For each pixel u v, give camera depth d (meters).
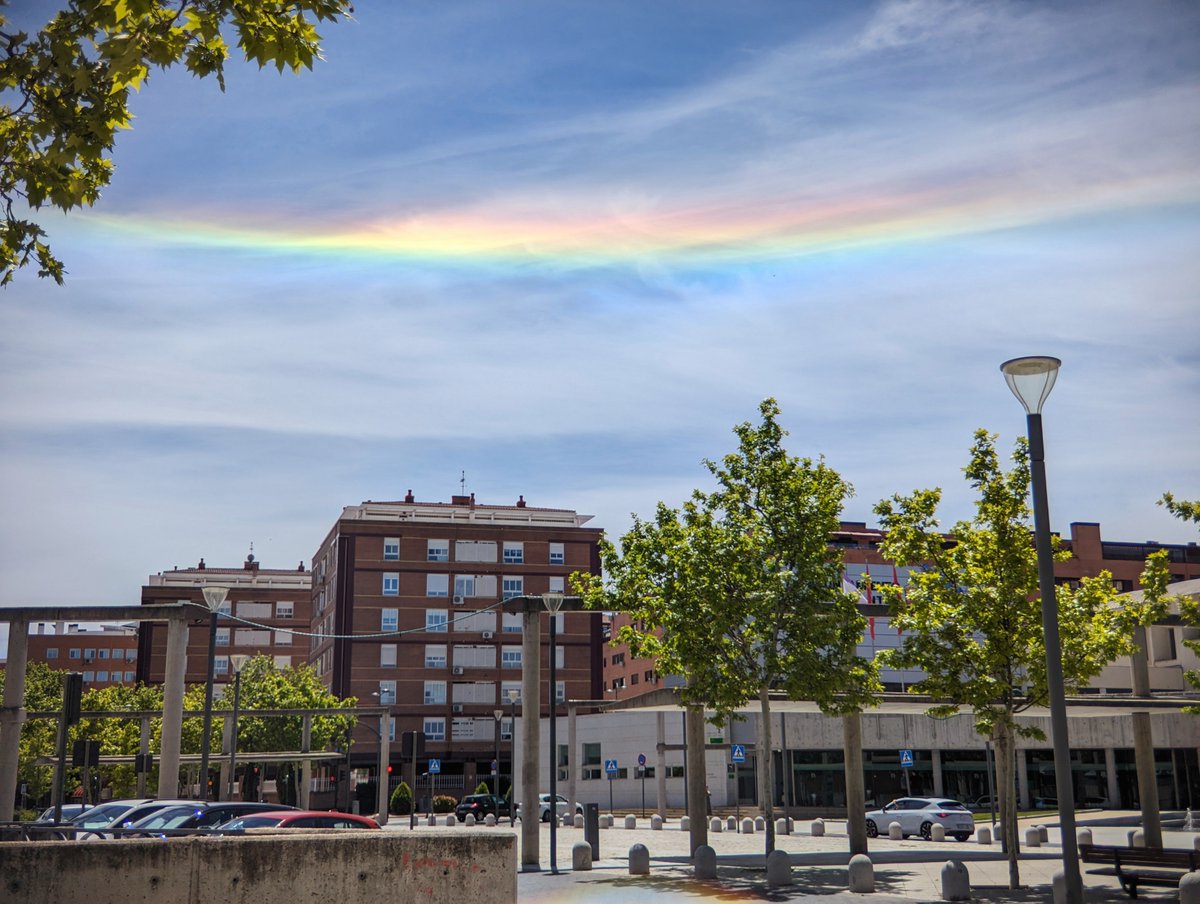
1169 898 19.97
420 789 89.94
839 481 27.23
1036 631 21.84
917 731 63.69
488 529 96.44
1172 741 61.31
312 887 9.52
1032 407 14.61
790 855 30.06
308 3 8.50
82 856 9.04
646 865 24.50
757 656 26.91
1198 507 24.53
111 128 9.02
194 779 72.88
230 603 120.94
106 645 164.62
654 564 27.23
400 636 92.62
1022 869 25.84
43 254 9.85
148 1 7.79
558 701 93.25
